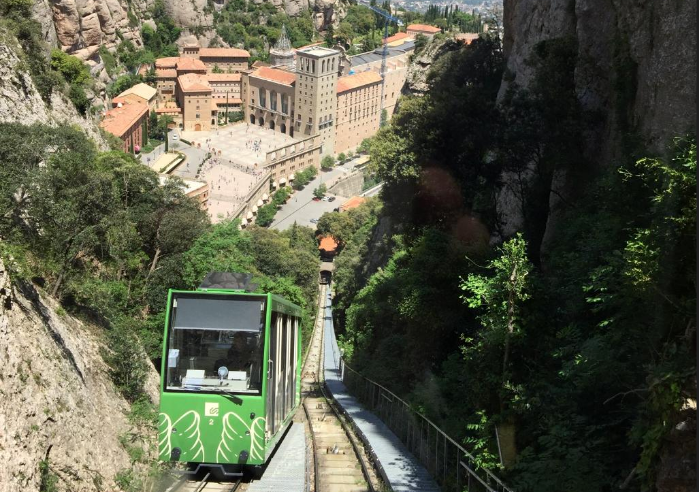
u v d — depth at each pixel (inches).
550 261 1235.2
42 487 783.7
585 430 703.7
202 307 885.2
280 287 2395.4
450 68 3553.2
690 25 1176.8
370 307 2492.6
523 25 2516.0
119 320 1525.6
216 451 865.5
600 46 1726.1
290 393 1088.2
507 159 1793.8
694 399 533.6
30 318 1005.2
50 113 2603.3
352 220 7470.5
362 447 1149.7
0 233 1309.1
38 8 4441.4
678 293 642.2
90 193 1488.7
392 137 2620.6
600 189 1112.2
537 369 847.7
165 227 1967.3
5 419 757.3
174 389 868.0
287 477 885.8
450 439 852.6
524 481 681.0
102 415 1053.2
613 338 696.4
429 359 1546.5
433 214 2048.5
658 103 1210.0
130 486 928.9
